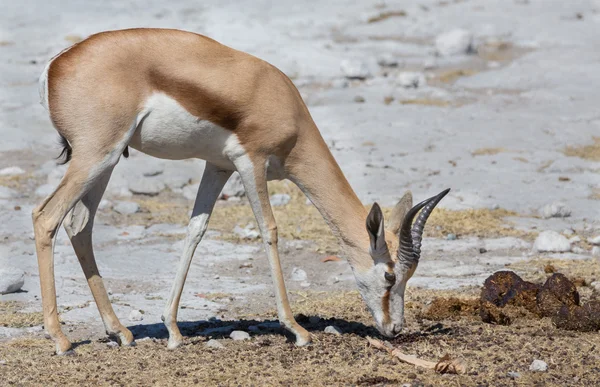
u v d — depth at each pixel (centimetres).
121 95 1541
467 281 2220
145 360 1587
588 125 3788
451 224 2755
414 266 1644
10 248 2459
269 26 5453
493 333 1748
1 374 1508
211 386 1449
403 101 4259
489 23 5597
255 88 1614
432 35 5444
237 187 3098
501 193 3023
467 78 4622
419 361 1558
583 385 1456
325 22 5659
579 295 2011
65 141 1608
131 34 1578
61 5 5869
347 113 4022
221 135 1614
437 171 3259
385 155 3447
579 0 6122
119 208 2895
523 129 3759
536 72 4653
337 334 1755
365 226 1672
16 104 4022
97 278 1681
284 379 1479
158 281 2253
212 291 2175
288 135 1645
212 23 5366
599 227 2733
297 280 2300
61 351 1611
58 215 1555
